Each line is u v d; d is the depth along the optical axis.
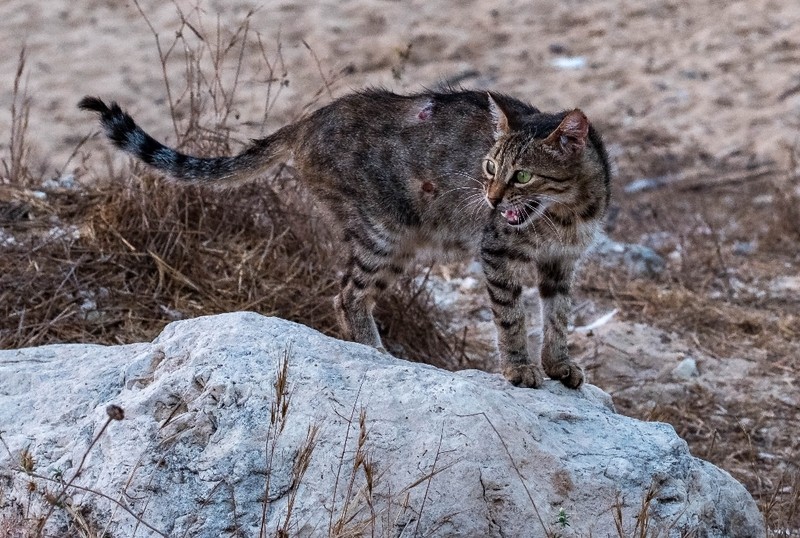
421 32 26.09
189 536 7.09
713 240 17.59
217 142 12.43
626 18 27.77
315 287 11.84
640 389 12.85
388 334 11.98
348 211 10.80
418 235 10.84
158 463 7.32
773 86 24.91
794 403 12.83
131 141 10.83
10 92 22.77
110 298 11.35
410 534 7.08
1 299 11.06
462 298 14.20
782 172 21.30
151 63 24.05
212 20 25.20
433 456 7.27
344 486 7.16
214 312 11.34
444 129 10.43
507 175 9.57
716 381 13.18
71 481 7.20
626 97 24.64
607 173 10.05
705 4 28.36
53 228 12.22
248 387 7.50
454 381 7.65
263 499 7.17
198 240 12.03
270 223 12.39
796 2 28.27
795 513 10.23
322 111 10.89
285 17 25.92
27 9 26.00
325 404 7.43
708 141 23.05
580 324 14.16
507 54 25.91
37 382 8.23
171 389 7.59
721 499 8.10
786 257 17.05
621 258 15.91
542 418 7.98
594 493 7.47
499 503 7.25
